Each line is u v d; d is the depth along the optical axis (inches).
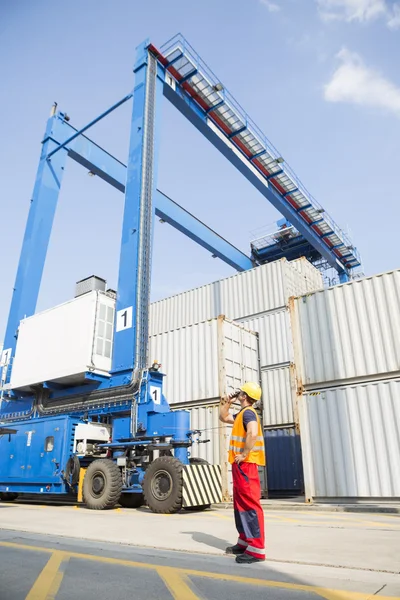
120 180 928.3
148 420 467.5
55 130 848.3
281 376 754.8
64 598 117.5
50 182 815.1
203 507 416.8
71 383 575.5
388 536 209.3
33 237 766.5
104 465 421.4
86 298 565.0
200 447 548.7
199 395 578.2
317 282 953.5
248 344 637.9
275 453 698.8
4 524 284.0
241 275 880.3
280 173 987.3
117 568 150.3
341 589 120.0
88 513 373.7
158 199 979.9
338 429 442.6
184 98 790.5
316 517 320.5
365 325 459.8
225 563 156.0
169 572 143.6
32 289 744.3
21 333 640.4
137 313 542.0
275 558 161.6
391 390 425.1
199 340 606.2
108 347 556.7
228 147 892.0
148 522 292.5
